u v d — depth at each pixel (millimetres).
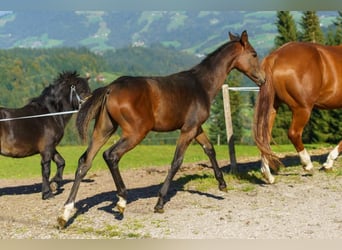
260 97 8281
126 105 6582
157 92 6887
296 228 6375
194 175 9906
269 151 8117
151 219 6934
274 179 8719
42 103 8664
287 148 18547
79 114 6586
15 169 16422
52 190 9164
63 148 24266
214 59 7781
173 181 9453
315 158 11562
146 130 6770
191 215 7070
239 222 6691
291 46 8477
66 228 6645
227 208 7387
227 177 9391
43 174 8594
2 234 6453
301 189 8344
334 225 6457
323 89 8562
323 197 7828
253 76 8078
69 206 6562
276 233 6207
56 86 8789
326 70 8508
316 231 6242
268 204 7551
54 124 8648
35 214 7504
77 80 8891
